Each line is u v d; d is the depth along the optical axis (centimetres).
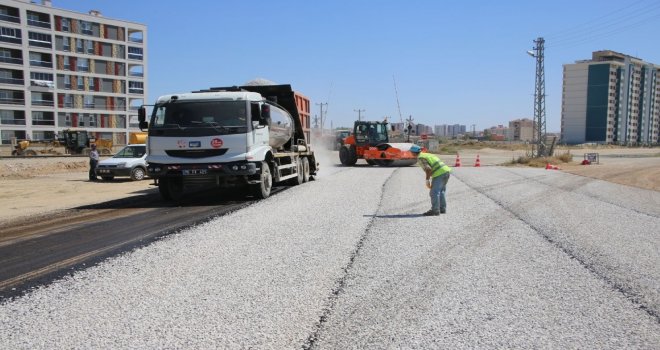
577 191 1653
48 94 6850
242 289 561
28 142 4772
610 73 12075
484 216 1070
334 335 435
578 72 12438
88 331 443
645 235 891
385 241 808
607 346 416
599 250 763
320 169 2628
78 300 525
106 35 7356
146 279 598
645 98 13100
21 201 1461
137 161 2230
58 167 3184
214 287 567
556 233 894
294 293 547
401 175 2184
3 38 6419
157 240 823
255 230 895
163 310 495
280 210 1130
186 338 428
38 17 6731
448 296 540
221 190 1638
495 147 8588
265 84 1719
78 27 7075
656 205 1362
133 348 408
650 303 523
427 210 1144
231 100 1274
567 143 11556
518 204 1280
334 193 1467
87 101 7212
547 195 1499
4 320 471
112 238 852
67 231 929
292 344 416
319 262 677
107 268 648
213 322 463
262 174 1341
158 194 1598
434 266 660
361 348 409
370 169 2639
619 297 541
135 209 1224
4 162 3347
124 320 468
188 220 1027
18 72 6600
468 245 786
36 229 963
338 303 516
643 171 2803
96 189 1822
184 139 1255
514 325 460
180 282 586
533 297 539
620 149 9088
